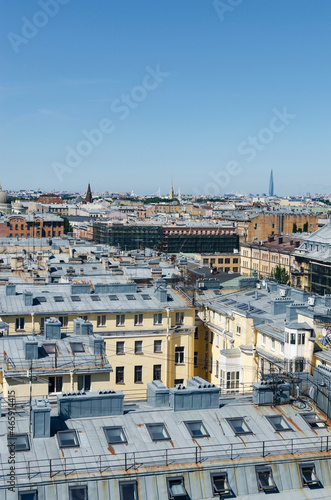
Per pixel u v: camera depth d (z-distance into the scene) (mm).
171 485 35688
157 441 38812
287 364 64312
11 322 78188
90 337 61312
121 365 80562
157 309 82188
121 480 35125
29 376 56062
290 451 38781
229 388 76625
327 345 63844
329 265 174000
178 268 122000
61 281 109188
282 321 74812
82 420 40688
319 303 77688
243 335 76312
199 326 88625
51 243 194500
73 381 58031
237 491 36594
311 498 37062
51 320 63500
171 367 82812
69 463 35844
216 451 38094
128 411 42375
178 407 42438
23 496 33531
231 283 107438
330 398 43031
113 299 85062
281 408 44031
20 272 116250
